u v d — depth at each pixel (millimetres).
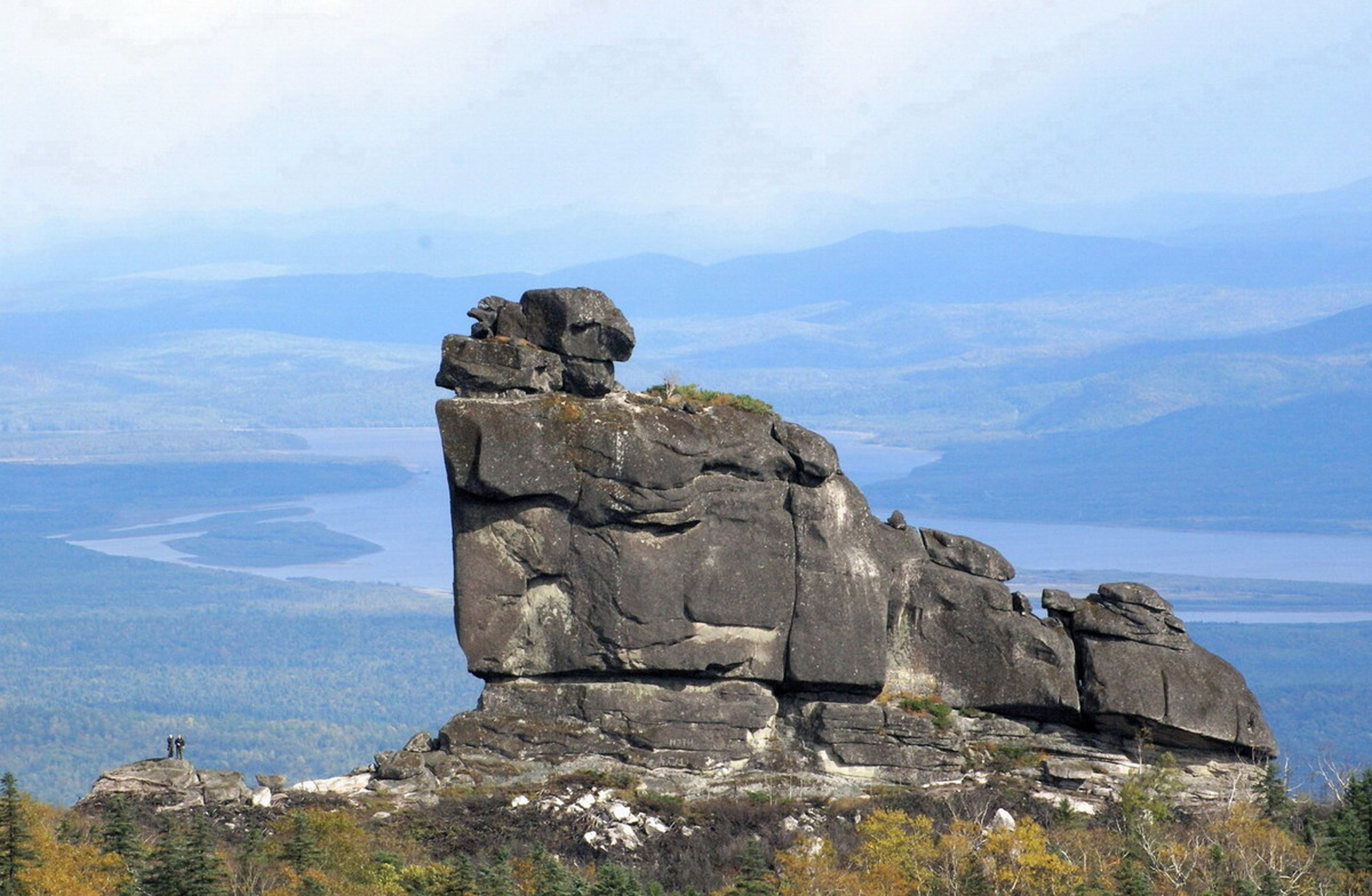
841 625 133000
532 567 129750
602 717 130250
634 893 107250
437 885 106500
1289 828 128625
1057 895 111000
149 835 113500
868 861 116062
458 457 128500
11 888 96125
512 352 131375
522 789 126562
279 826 116750
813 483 133625
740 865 117875
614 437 129000
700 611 130500
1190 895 114125
